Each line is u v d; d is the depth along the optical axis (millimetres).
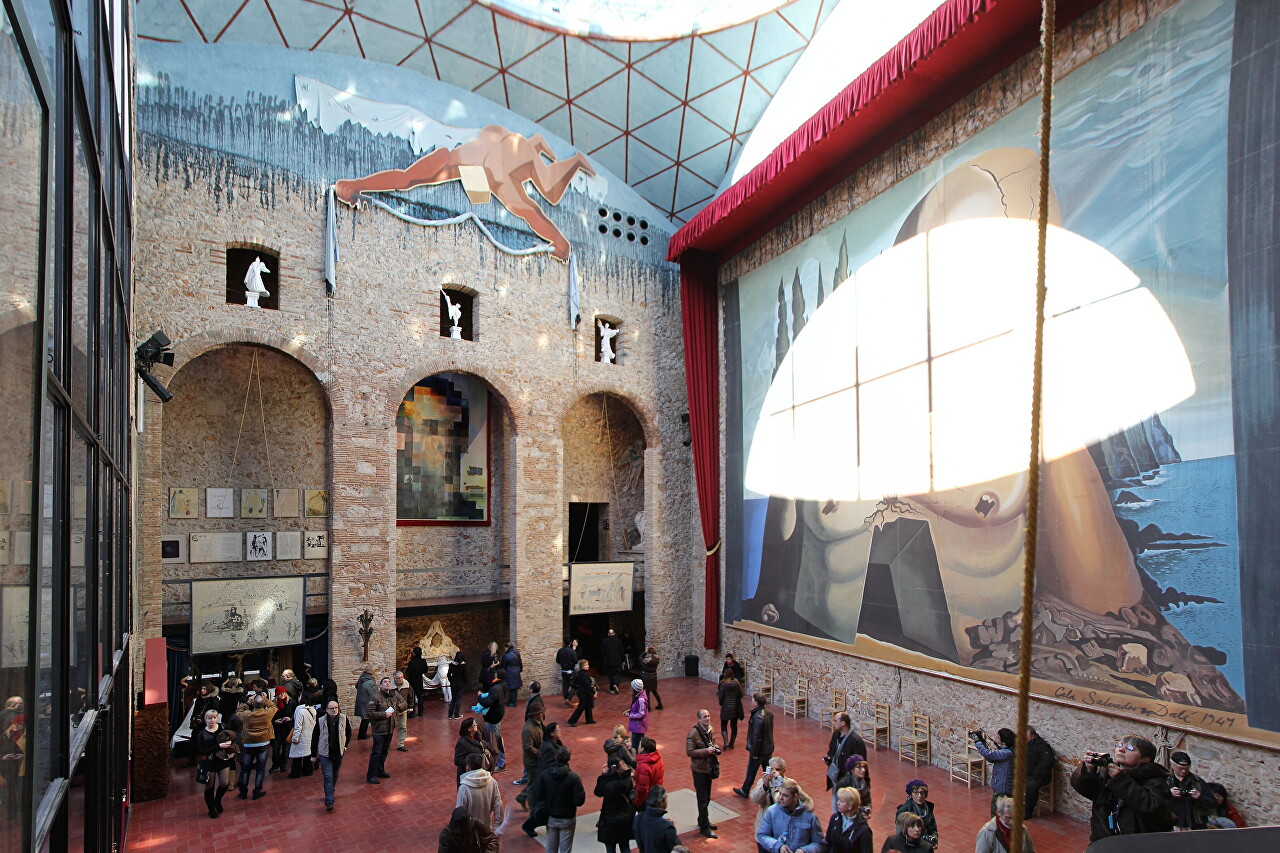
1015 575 10820
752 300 17766
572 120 18641
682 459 19719
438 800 10602
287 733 12102
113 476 6242
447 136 17016
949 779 11461
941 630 12109
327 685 13695
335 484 14859
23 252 2643
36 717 2730
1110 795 7262
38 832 2816
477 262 16984
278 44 15391
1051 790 10000
